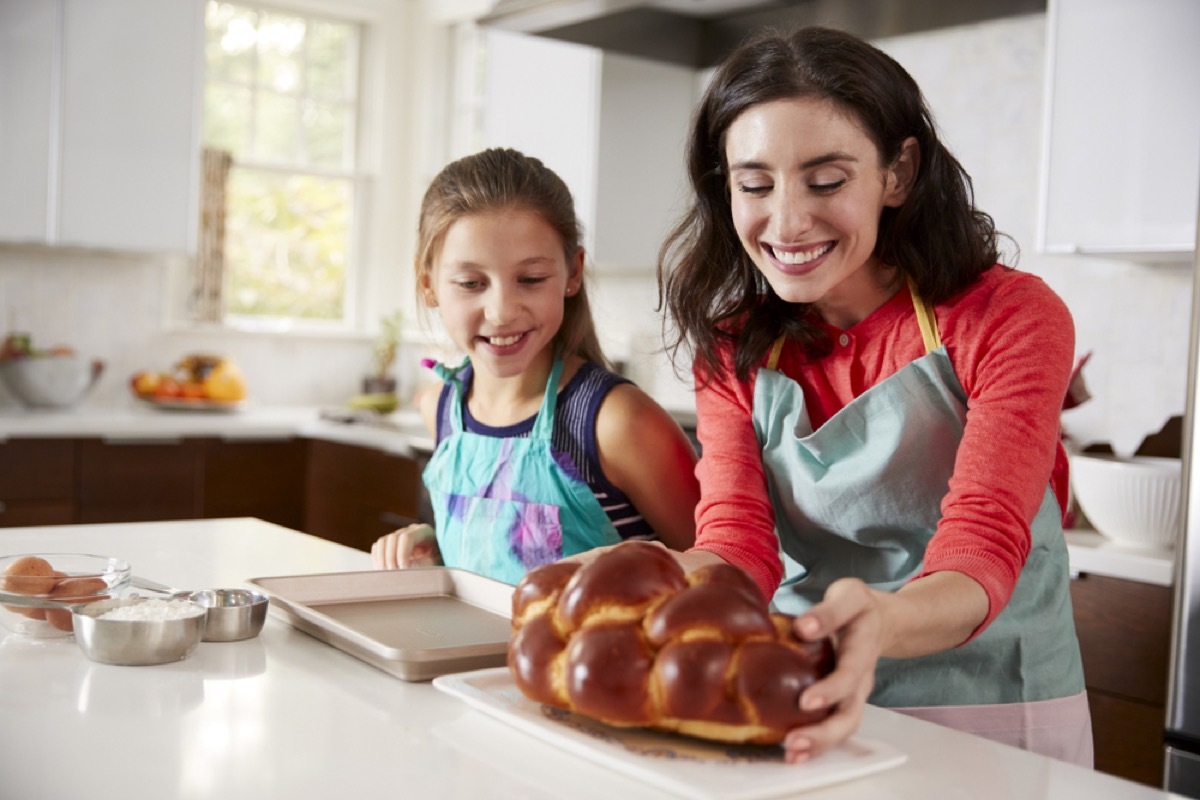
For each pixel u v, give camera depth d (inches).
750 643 29.4
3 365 148.3
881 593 32.5
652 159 134.9
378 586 48.3
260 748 31.2
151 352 169.0
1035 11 103.0
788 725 29.0
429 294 58.7
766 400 49.5
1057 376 42.4
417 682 38.1
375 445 142.9
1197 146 86.4
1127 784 30.6
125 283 166.4
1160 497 83.8
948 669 47.5
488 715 34.6
